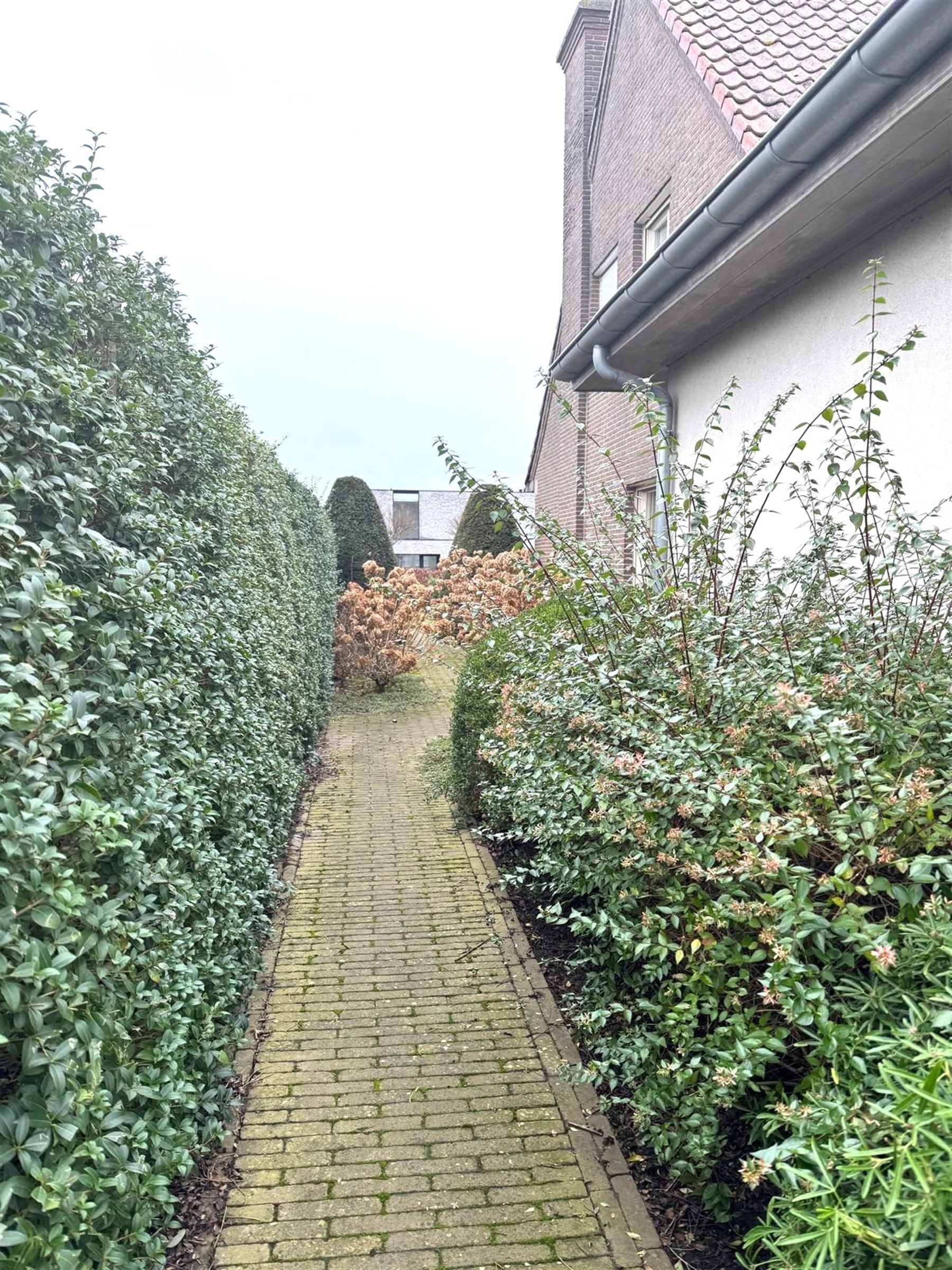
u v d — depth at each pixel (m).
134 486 2.87
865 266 4.14
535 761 3.28
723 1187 2.20
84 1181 1.54
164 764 2.43
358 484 16.77
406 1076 3.00
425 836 5.72
